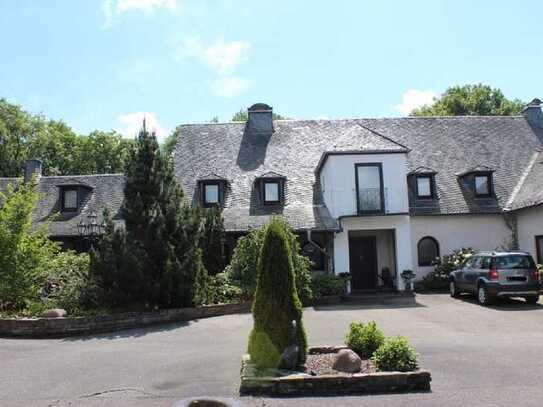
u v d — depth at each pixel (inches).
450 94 1862.7
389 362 313.0
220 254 855.7
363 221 911.0
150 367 370.0
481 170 1002.7
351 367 312.3
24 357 423.8
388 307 708.0
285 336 325.4
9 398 295.3
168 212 645.9
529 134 1166.3
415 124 1187.3
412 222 973.8
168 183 663.1
